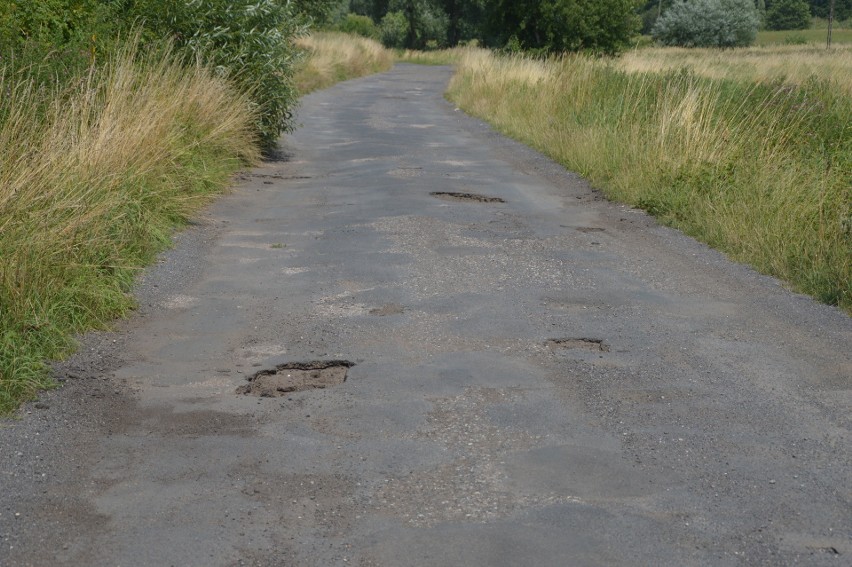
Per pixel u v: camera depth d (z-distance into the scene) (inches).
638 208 433.4
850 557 145.3
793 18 4579.2
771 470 174.6
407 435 187.6
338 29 2874.0
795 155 438.6
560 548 146.6
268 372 223.5
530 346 240.4
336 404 203.3
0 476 168.6
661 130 489.7
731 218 364.8
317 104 1002.7
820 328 260.5
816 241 322.3
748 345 245.3
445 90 1259.2
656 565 142.3
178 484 166.9
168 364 226.8
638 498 163.0
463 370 222.7
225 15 568.1
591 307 275.7
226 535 149.9
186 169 428.1
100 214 292.0
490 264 321.7
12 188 259.6
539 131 674.8
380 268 312.8
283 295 283.4
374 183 485.7
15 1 449.1
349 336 246.5
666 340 247.9
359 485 167.0
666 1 4372.5
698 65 1072.2
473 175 520.1
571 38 1541.6
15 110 321.7
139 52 502.0
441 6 3110.2
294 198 447.8
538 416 197.2
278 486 166.4
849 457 180.5
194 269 312.8
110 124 342.0
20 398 201.0
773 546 148.1
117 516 155.7
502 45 1641.2
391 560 142.9
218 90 515.8
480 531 151.5
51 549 145.6
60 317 241.4
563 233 376.5
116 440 184.7
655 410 201.5
